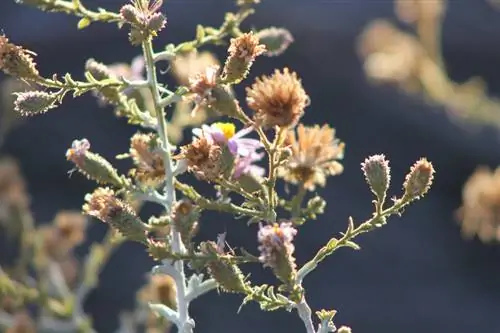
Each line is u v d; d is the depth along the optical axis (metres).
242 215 3.78
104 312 11.76
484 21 17.69
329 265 12.73
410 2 12.36
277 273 3.45
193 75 3.88
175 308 4.99
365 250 12.94
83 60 15.34
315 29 15.92
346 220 13.02
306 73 15.67
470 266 13.15
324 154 4.12
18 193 7.59
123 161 13.88
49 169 13.75
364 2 16.55
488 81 17.28
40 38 15.64
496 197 6.69
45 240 7.29
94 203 3.84
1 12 16.16
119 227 3.76
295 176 4.12
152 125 4.06
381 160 3.73
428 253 13.13
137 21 3.89
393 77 12.58
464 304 12.62
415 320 12.41
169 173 3.93
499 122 12.39
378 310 12.41
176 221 3.64
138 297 6.67
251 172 3.77
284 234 3.45
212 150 3.70
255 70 15.34
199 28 4.37
